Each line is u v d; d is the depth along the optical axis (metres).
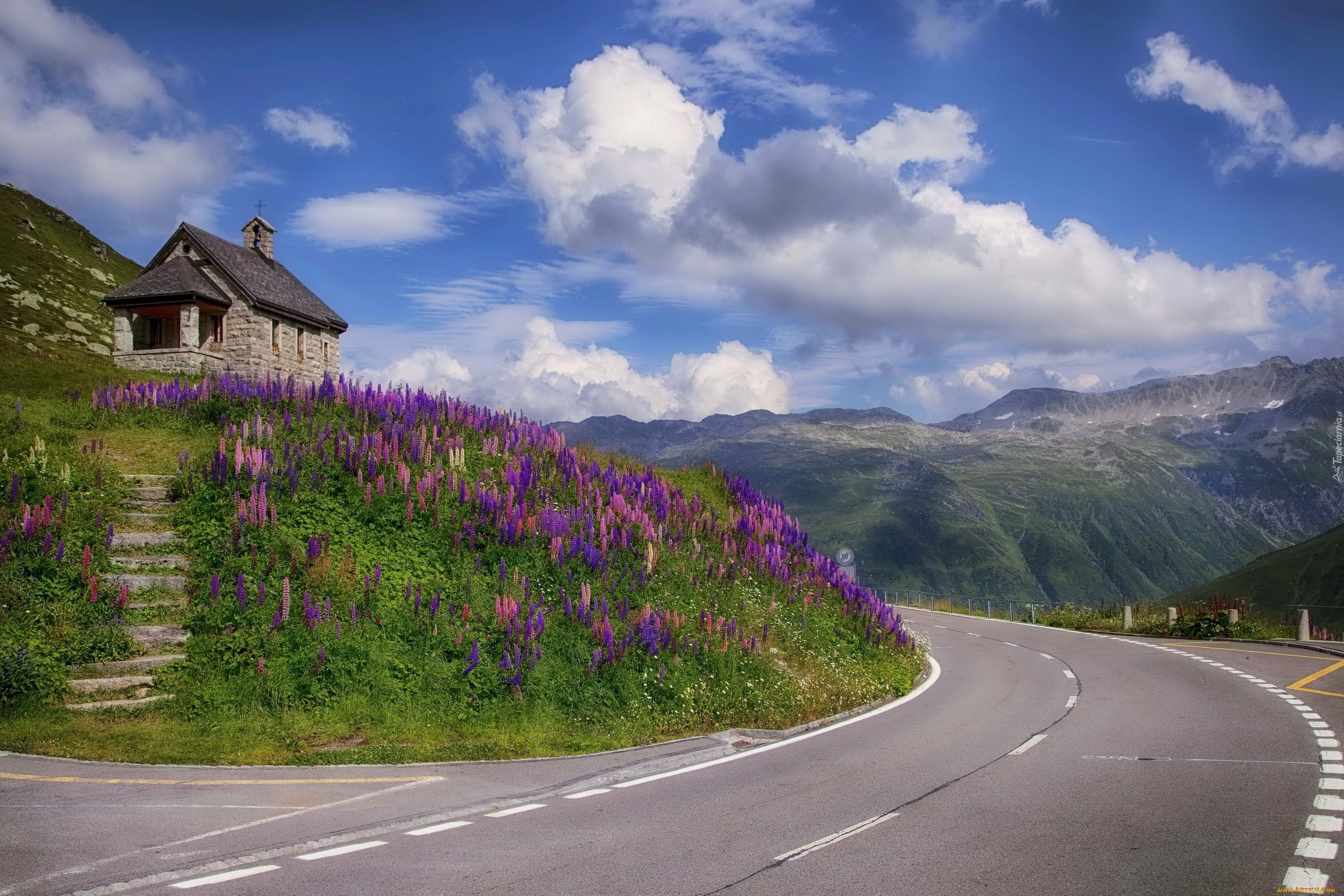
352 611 14.74
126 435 22.05
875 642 23.42
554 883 6.88
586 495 22.42
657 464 35.00
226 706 12.59
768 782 10.70
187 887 6.62
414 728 12.85
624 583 19.06
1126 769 11.09
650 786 10.47
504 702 14.04
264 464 18.27
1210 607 33.72
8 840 7.60
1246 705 16.05
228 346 41.72
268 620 14.30
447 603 16.02
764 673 17.23
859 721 15.76
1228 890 6.81
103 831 7.93
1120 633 35.22
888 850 7.83
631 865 7.36
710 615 18.25
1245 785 10.13
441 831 8.35
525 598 17.00
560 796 9.86
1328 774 10.66
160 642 13.98
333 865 7.25
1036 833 8.34
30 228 105.44
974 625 41.69
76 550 15.34
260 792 9.54
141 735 11.43
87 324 81.12
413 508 18.89
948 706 17.12
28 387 28.77
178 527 17.00
